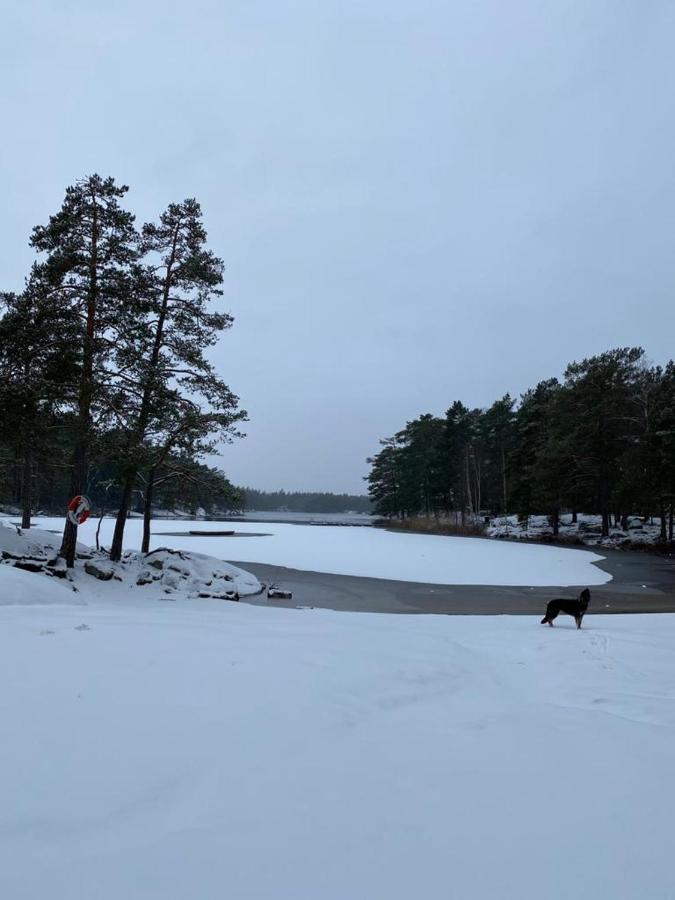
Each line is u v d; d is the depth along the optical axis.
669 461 34.62
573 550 36.81
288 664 5.78
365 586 20.11
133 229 17.59
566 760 3.79
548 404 49.44
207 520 81.69
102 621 7.98
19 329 16.11
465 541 43.41
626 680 6.80
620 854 2.64
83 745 3.65
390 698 5.19
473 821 2.92
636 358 45.97
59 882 2.34
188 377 19.19
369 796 3.17
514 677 7.00
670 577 23.66
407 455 71.56
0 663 5.25
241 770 3.43
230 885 2.34
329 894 2.29
